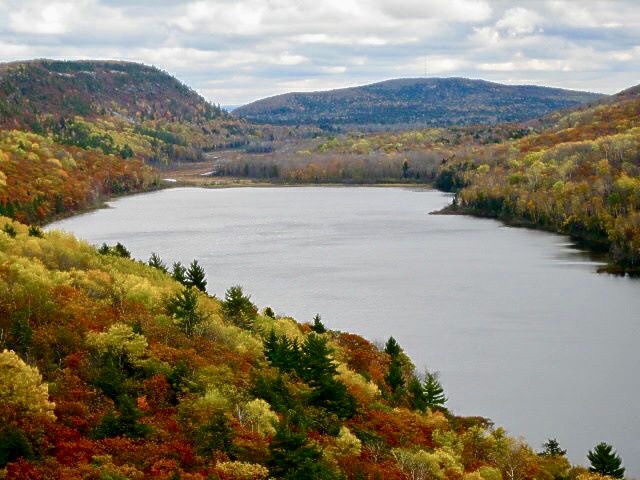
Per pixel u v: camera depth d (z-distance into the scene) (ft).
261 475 108.99
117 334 151.23
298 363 176.24
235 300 224.53
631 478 176.76
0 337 143.02
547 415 212.84
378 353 242.17
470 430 174.91
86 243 260.83
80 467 102.06
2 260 190.80
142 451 111.45
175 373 144.25
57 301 171.01
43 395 114.11
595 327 309.01
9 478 96.17
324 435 142.51
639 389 233.14
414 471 137.18
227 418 126.00
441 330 304.91
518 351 274.36
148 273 248.73
